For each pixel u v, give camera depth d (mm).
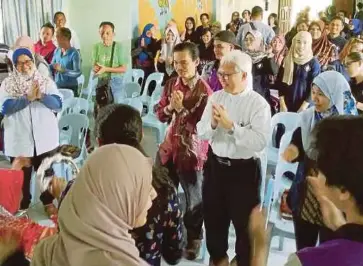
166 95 2691
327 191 910
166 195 1509
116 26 6824
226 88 2227
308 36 3949
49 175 2268
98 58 5094
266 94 4156
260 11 6039
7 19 6484
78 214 1000
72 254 980
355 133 885
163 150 2695
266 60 4117
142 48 7133
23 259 1252
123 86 5055
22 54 2980
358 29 8781
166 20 8875
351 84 3457
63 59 4992
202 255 2873
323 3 13688
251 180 2199
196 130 2551
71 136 3541
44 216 3139
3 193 1889
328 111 2027
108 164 1037
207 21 8414
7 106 2992
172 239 1567
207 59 5875
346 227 866
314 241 2072
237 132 2131
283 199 2715
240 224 2209
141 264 1013
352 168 860
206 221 2400
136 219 1080
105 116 1546
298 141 2066
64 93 4480
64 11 6918
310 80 3967
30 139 3057
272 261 2793
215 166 2273
